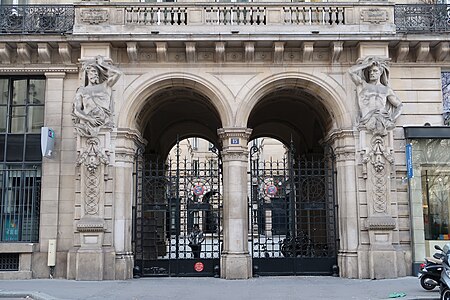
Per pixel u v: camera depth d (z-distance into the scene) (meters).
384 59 16.14
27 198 16.39
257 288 13.35
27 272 15.59
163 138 23.56
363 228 15.60
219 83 16.31
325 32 16.14
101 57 15.99
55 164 16.23
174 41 15.88
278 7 16.39
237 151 16.03
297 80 16.52
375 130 15.73
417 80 16.78
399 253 15.55
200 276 16.22
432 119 16.61
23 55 16.31
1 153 16.59
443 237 16.03
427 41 16.20
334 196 16.81
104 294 12.26
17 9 16.89
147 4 16.25
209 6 16.31
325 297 11.68
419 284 13.80
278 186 17.06
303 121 21.72
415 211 16.03
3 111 16.89
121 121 16.05
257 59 16.45
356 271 15.47
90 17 16.23
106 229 15.45
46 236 15.90
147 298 11.61
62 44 16.12
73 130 16.34
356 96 16.20
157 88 16.55
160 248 20.27
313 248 19.22
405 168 16.25
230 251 15.62
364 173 15.75
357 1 16.83
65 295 12.10
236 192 15.86
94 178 15.54
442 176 16.34
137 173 16.89
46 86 16.64
